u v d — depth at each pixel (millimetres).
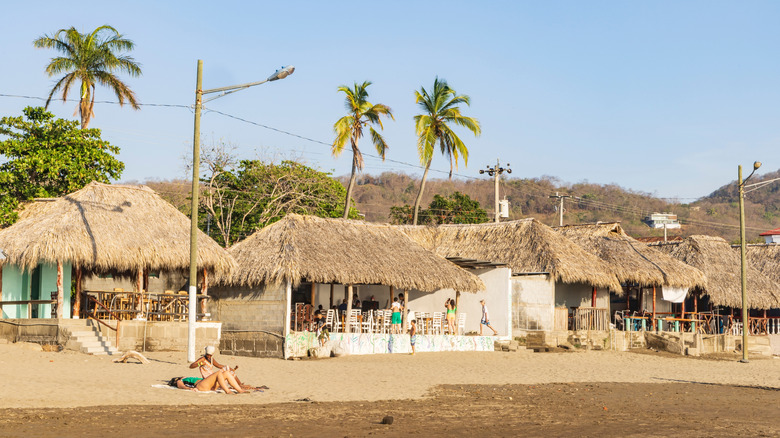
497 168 55031
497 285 34688
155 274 33094
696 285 40125
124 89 41688
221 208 47500
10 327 25406
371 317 30156
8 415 12883
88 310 26859
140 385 17656
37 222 25469
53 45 41250
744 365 32531
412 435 12156
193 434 11586
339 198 52875
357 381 20875
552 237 37281
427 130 49375
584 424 13945
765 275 46406
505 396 18609
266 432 11984
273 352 27047
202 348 27125
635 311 42719
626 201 158250
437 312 33750
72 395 15664
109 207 26984
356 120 47062
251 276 27266
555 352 33062
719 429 13719
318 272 27109
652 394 20328
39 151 33438
